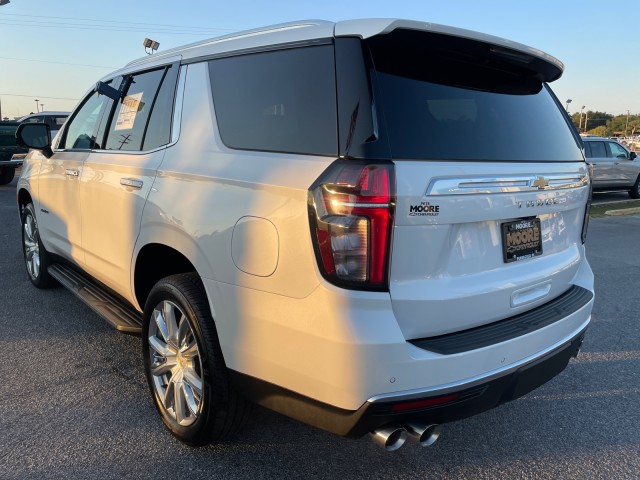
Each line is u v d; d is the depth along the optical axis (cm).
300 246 202
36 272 512
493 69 262
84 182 362
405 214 197
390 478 258
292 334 206
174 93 294
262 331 218
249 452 274
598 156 1572
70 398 320
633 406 334
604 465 273
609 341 440
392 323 197
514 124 258
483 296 228
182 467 260
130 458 265
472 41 231
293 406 216
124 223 309
